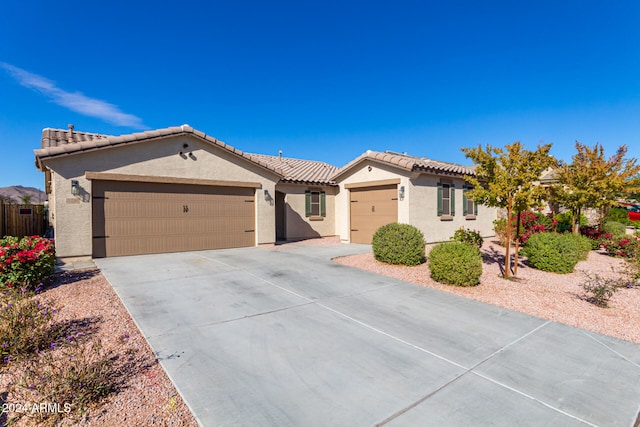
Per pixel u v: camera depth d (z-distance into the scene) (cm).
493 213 1895
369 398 358
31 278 689
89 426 302
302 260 1080
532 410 346
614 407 355
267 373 401
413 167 1327
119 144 1052
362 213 1575
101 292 693
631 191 1402
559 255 990
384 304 672
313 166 2188
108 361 380
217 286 761
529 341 514
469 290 784
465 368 428
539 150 812
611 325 585
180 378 384
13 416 312
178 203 1199
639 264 884
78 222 1011
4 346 393
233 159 1314
